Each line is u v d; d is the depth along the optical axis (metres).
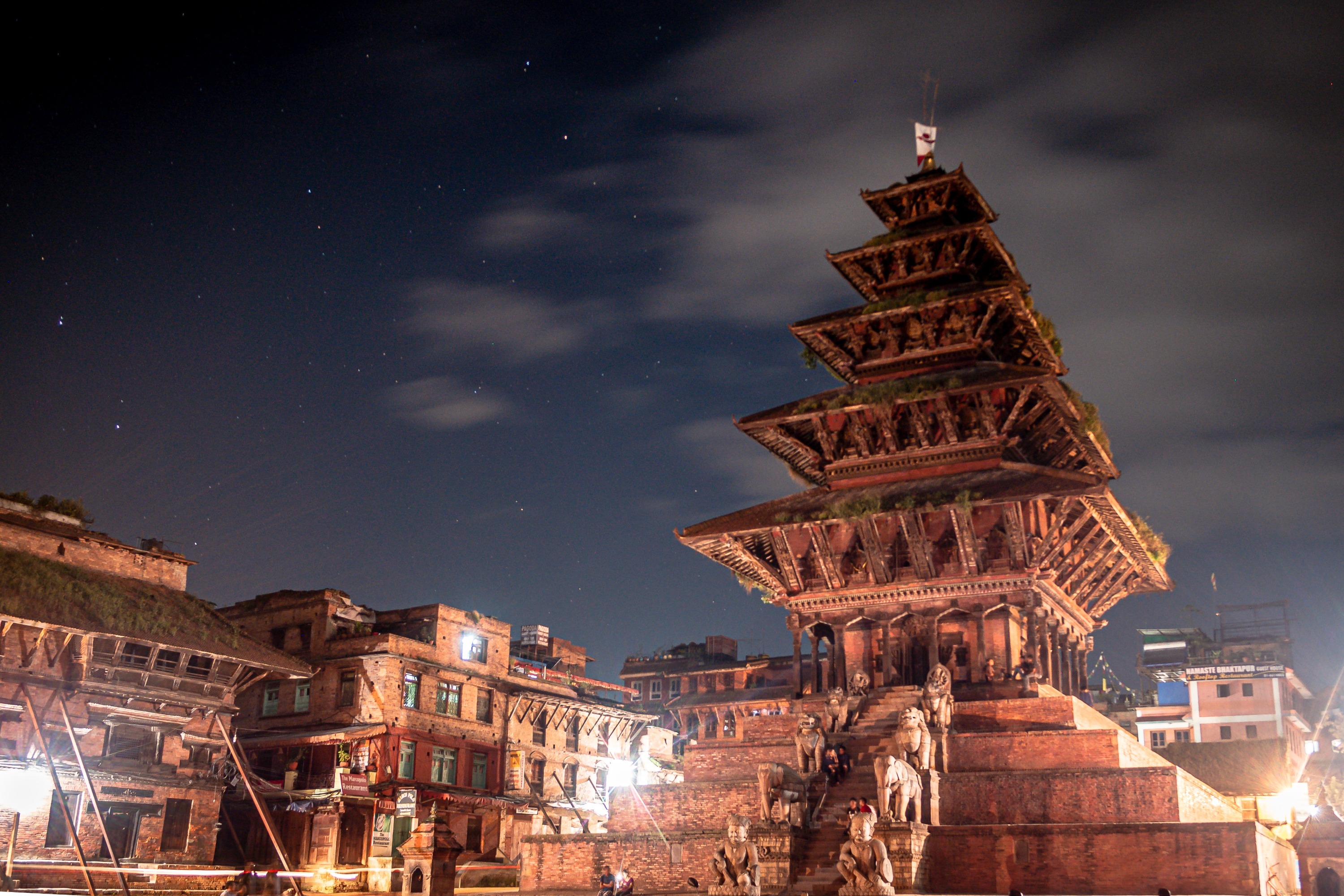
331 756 77.38
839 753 45.97
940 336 58.19
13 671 53.66
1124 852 38.38
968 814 43.16
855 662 53.69
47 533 61.03
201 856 59.75
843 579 54.81
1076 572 56.44
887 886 36.09
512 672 89.44
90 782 47.62
